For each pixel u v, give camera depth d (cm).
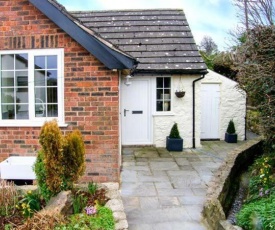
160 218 471
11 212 402
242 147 802
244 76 621
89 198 448
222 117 1145
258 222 369
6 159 604
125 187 617
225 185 548
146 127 1036
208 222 448
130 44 1047
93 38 570
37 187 466
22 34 593
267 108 582
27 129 608
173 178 679
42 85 606
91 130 602
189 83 1009
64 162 431
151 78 1017
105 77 594
